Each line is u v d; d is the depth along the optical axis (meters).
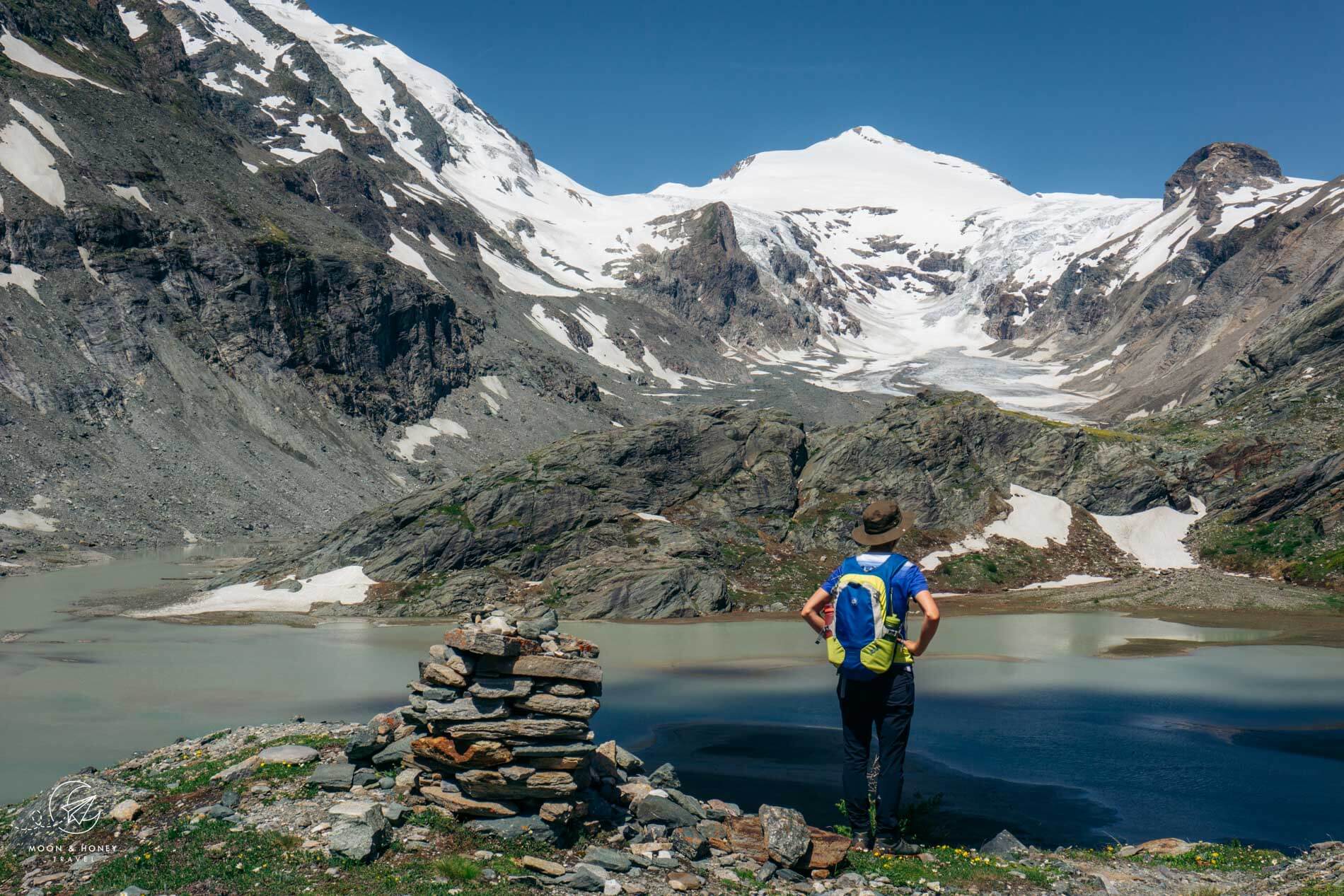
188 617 59.88
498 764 11.91
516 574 67.69
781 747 30.80
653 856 11.37
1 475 101.06
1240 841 21.81
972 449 83.81
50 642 50.81
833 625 10.90
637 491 74.94
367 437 149.00
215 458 121.19
